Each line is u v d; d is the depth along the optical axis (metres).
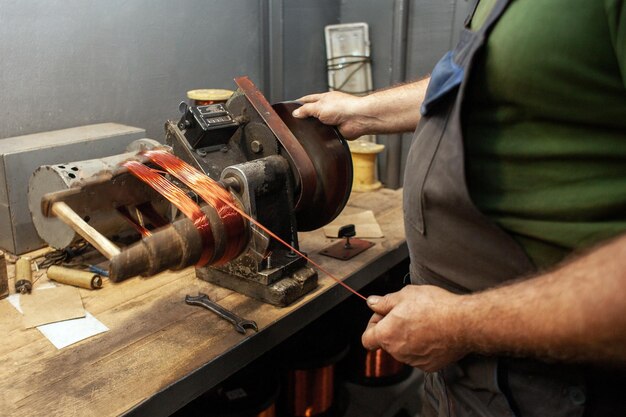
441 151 0.85
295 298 1.29
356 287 1.48
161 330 1.15
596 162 0.74
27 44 1.57
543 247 0.81
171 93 1.99
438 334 0.80
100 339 1.11
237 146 1.38
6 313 1.18
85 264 1.42
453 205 0.84
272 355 1.78
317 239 1.66
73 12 1.65
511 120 0.79
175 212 1.32
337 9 2.42
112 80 1.80
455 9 2.05
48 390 0.94
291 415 1.87
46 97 1.65
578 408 0.85
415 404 2.14
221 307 1.22
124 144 1.63
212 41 2.08
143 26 1.84
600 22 0.68
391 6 2.26
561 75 0.71
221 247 1.12
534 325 0.68
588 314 0.62
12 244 1.45
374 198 2.09
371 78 2.38
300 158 1.31
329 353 1.82
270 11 2.21
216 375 1.07
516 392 0.90
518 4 0.76
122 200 1.32
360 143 2.17
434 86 0.88
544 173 0.78
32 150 1.43
